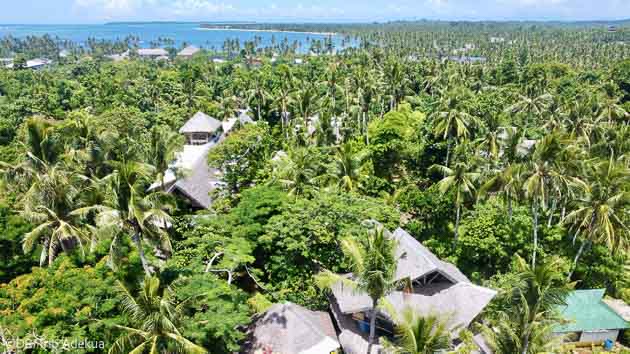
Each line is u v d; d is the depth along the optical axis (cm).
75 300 2198
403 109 7912
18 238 3066
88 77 10725
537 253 3803
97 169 3997
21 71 12238
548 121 6669
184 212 4138
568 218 3659
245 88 10431
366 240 2595
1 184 3500
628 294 3806
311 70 12938
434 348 2105
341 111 8288
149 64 16788
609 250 3731
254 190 3706
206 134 7219
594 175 3656
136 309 2106
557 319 2534
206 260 3036
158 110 8650
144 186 2742
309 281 3203
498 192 3997
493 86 11375
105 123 5500
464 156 4800
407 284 2631
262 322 2773
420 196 4459
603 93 8994
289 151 5338
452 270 3288
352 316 3014
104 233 2520
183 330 2217
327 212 3359
